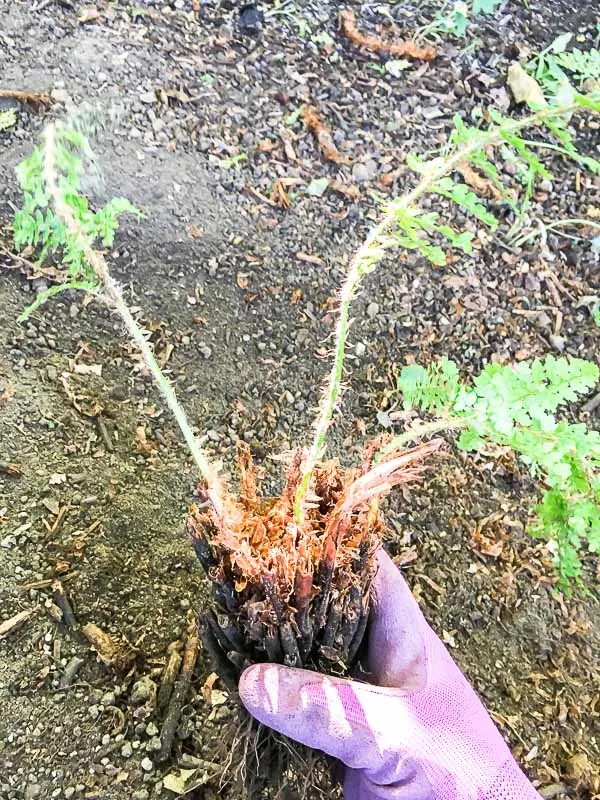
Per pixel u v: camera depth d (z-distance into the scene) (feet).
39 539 1.53
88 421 1.69
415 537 1.69
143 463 1.66
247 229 1.98
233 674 1.18
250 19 2.30
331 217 2.03
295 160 2.10
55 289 1.04
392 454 1.08
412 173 2.12
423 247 0.90
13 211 1.86
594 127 2.33
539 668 1.60
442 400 1.01
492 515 1.74
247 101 2.16
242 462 1.16
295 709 1.06
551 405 0.91
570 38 2.47
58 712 1.39
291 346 1.86
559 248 2.12
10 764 1.34
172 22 2.25
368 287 1.95
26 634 1.44
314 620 1.05
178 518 1.61
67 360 1.74
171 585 1.54
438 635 1.60
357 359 1.87
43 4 2.18
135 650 1.46
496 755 1.19
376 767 1.11
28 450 1.62
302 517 1.01
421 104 2.26
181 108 2.10
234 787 1.33
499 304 2.01
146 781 1.36
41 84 2.03
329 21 2.37
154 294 1.86
